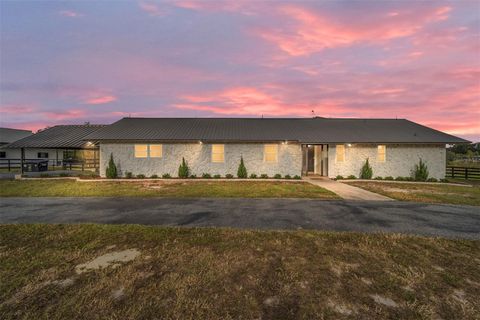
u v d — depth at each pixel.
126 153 15.91
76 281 3.49
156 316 2.79
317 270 3.84
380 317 2.81
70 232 5.45
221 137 15.83
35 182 13.73
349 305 3.01
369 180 15.55
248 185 13.07
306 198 9.76
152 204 8.59
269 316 2.81
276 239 5.12
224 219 6.77
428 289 3.37
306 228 6.03
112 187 12.20
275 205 8.52
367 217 7.07
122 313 2.84
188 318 2.76
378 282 3.52
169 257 4.26
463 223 6.53
